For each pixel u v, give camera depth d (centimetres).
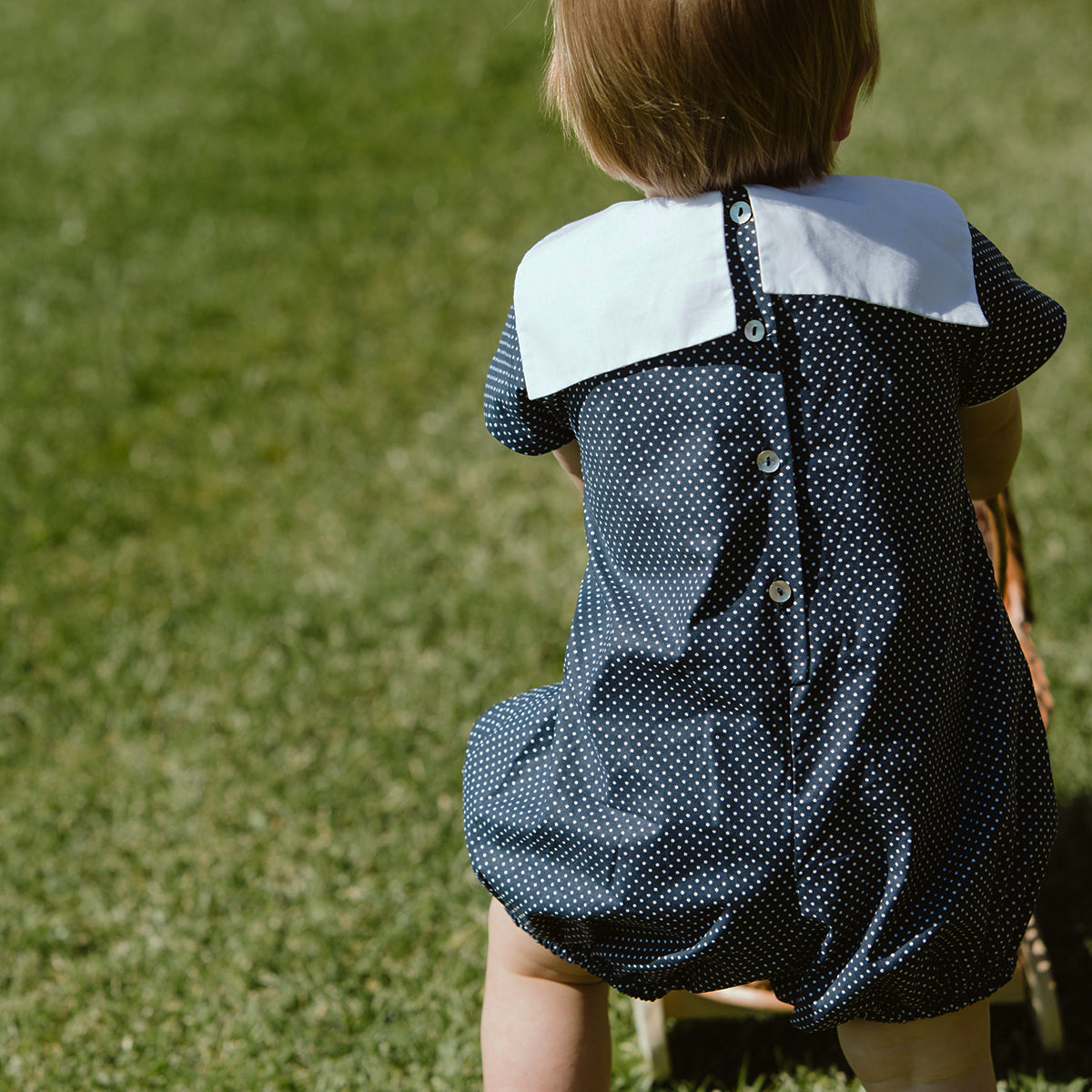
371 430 390
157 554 343
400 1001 214
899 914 125
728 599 124
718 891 127
